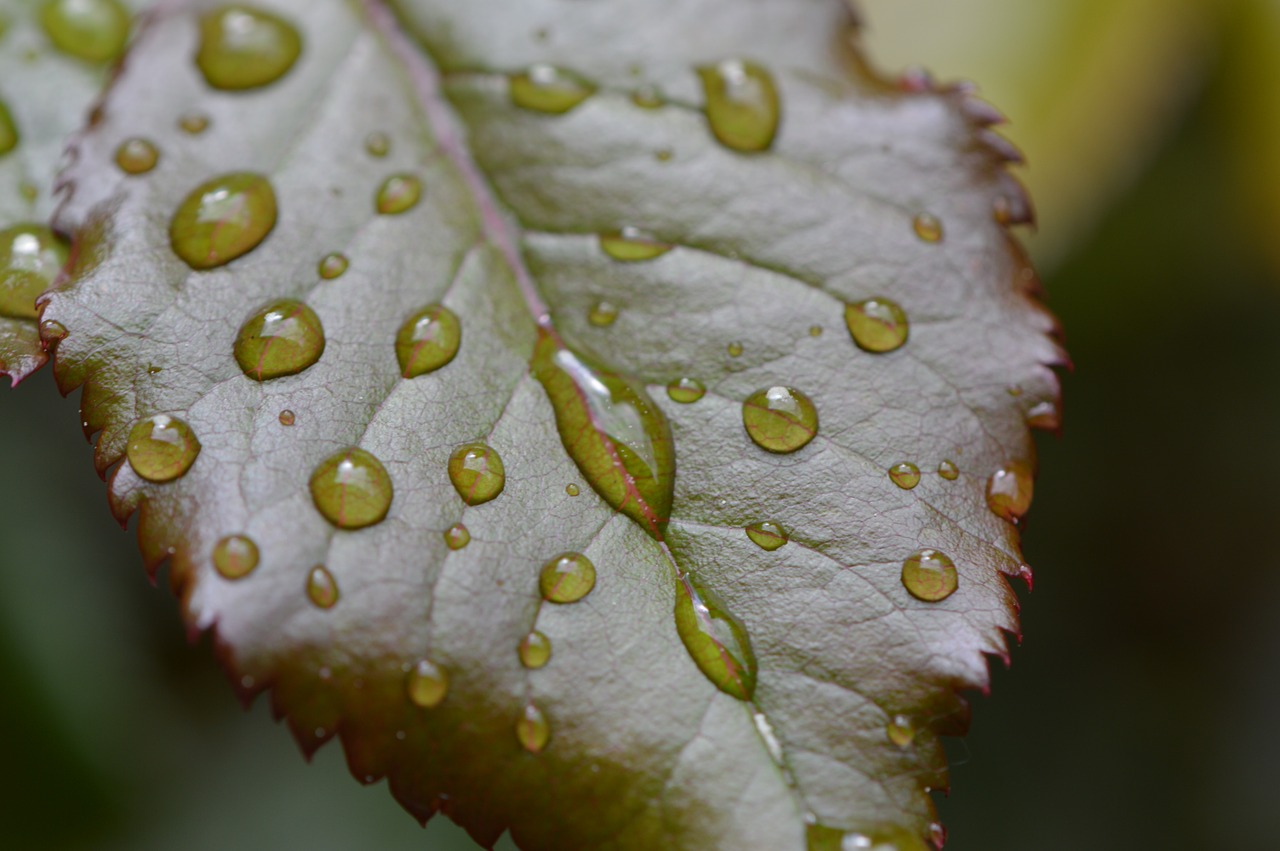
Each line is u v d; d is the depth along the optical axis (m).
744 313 0.12
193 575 0.11
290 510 0.11
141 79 0.12
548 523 0.11
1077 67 0.14
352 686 0.11
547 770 0.11
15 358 0.11
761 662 0.11
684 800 0.11
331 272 0.12
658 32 0.12
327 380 0.11
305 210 0.12
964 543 0.11
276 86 0.12
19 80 0.12
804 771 0.11
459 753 0.11
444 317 0.12
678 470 0.11
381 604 0.11
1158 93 0.14
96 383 0.11
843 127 0.12
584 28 0.12
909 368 0.12
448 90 0.12
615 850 0.11
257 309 0.11
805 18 0.12
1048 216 0.14
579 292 0.12
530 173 0.12
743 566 0.11
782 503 0.11
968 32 0.14
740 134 0.12
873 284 0.12
